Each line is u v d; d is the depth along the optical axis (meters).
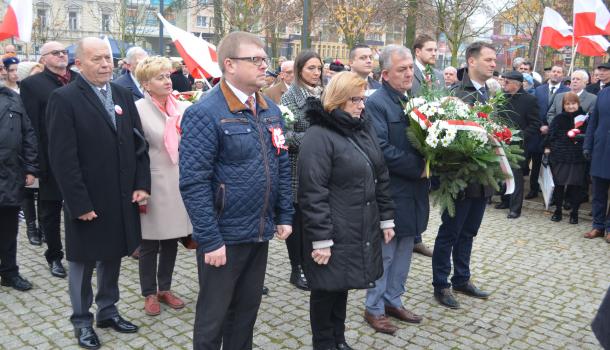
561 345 3.64
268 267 5.11
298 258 4.56
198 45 6.52
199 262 2.74
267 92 5.45
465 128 3.36
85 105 3.32
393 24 22.39
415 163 3.53
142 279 4.03
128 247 3.51
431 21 17.45
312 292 3.15
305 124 4.25
